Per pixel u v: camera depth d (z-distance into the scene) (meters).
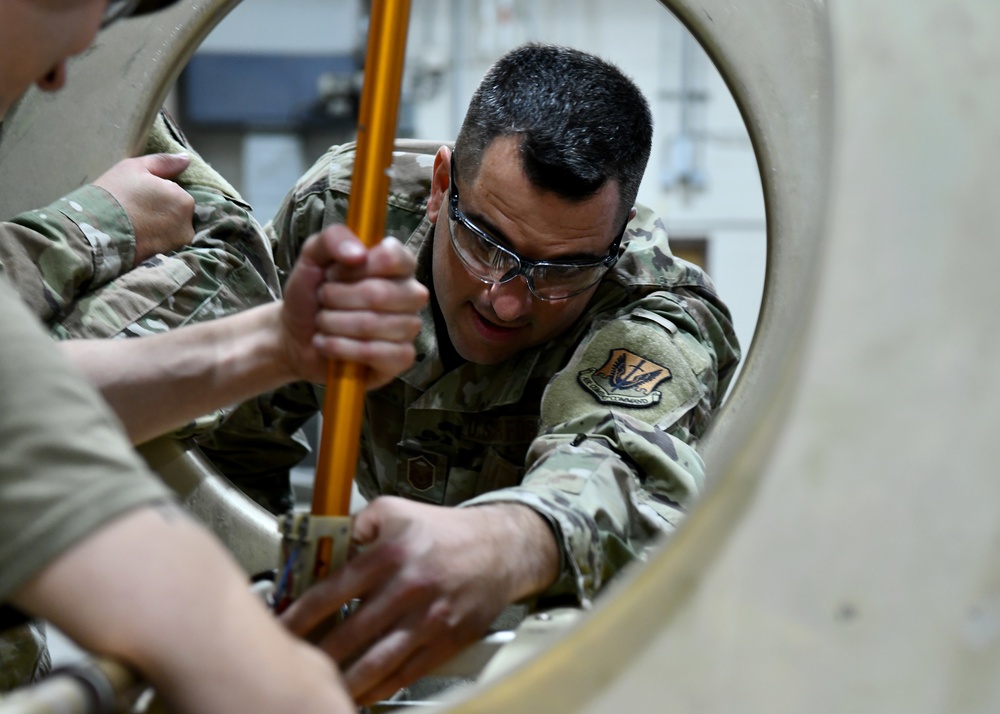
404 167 1.50
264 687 0.55
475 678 0.86
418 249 1.44
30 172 1.33
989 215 0.55
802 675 0.56
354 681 0.78
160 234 1.29
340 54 4.12
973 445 0.55
